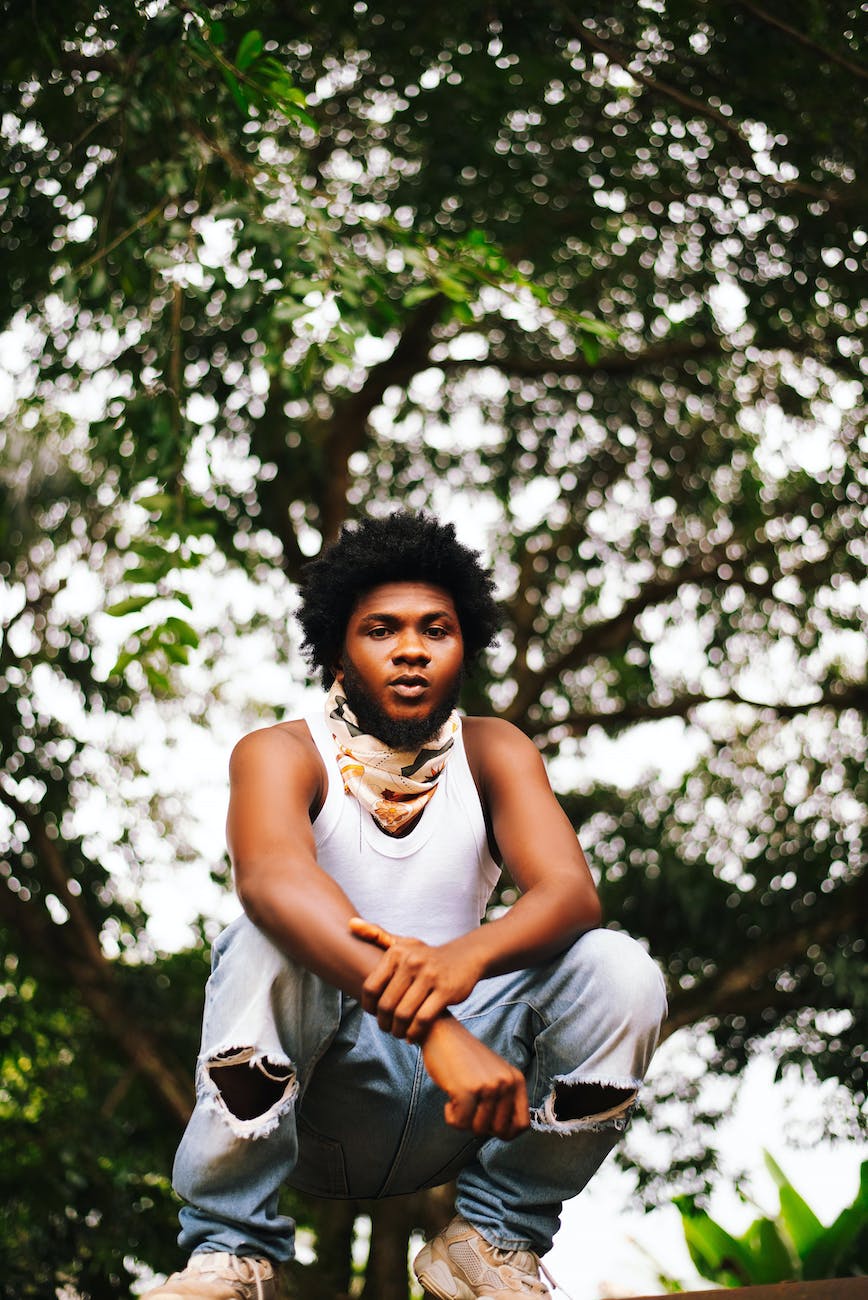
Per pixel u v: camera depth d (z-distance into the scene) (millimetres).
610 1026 1991
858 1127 7609
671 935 8273
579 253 8008
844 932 8000
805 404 8109
